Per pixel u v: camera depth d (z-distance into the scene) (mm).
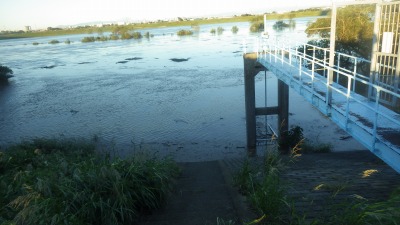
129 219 4668
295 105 20562
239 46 52844
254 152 13953
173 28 140125
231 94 24188
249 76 13891
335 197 4895
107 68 39781
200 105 21859
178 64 39312
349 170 7289
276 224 4070
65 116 21453
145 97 24859
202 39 71438
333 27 6609
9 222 3959
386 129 5633
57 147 13320
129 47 63875
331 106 6984
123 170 5461
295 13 116688
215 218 4867
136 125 18766
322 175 6676
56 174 5676
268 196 4406
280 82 13930
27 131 19094
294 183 5773
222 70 33938
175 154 14695
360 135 5875
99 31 131250
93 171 5234
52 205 4277
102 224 4426
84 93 27469
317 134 15797
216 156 14266
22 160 8953
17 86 32562
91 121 20031
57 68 42625
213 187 6379
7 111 23484
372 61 7520
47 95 27703
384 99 7262
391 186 5473
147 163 6035
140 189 5176
